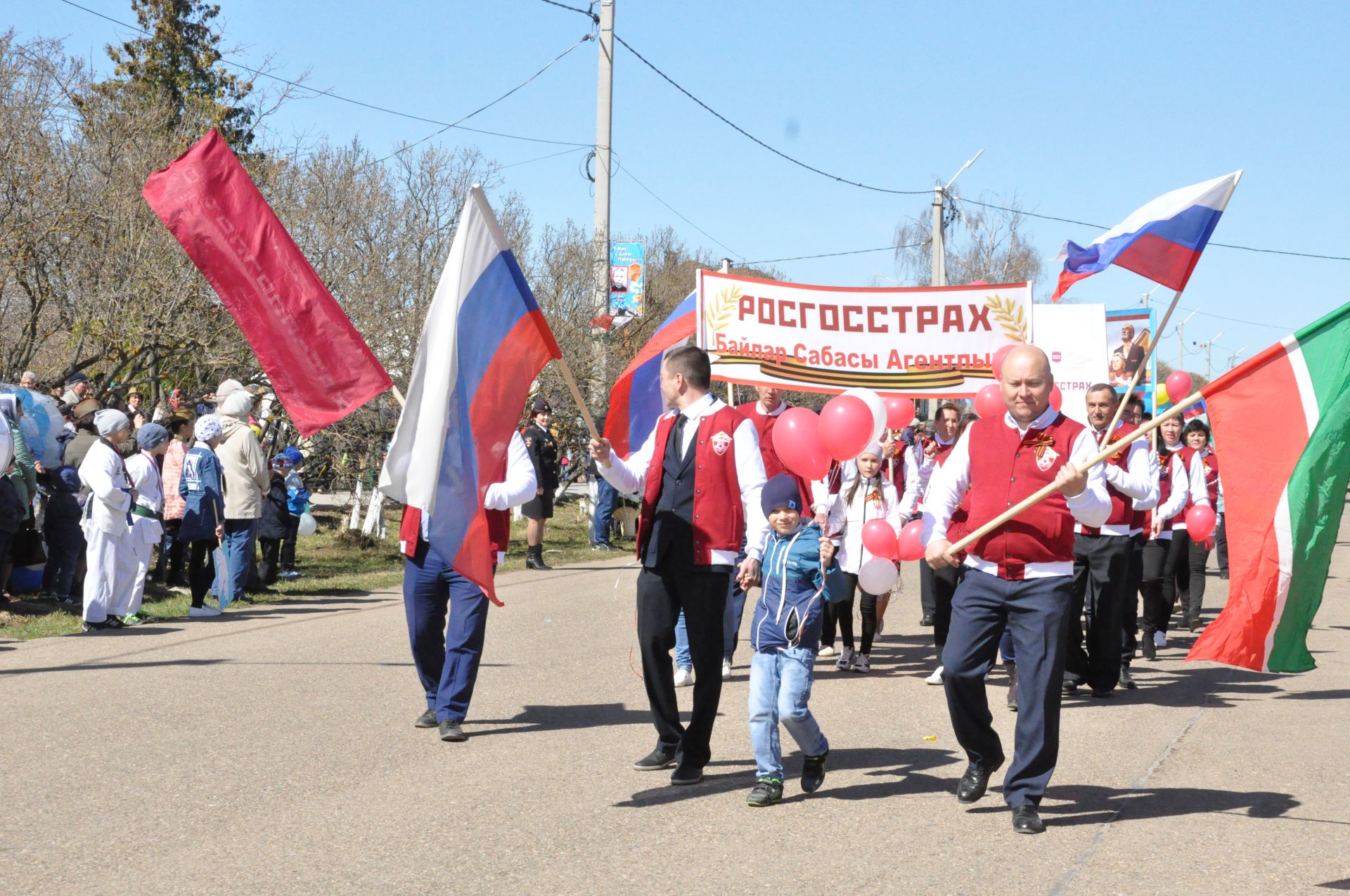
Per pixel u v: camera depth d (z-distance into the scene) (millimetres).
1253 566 5148
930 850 4656
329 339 6836
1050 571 4906
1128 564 7793
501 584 13906
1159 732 6797
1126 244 8672
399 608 11438
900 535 7449
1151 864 4504
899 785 5605
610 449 5781
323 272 16062
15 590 11297
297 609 11297
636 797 5344
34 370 14984
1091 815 5145
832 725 6918
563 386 20453
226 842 4652
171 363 14547
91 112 13977
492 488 6355
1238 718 7195
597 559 17438
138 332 13188
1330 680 8562
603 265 19969
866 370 9141
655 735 6508
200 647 9023
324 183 16750
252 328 6816
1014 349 5070
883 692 7934
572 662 8781
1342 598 13609
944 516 5223
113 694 7242
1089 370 11922
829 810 5180
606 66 19828
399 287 16938
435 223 18422
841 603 8578
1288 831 4918
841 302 9125
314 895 4113
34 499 10703
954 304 9094
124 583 9945
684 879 4297
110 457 9727
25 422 10398
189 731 6375
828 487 8336
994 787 5594
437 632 6594
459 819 4977
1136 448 7723
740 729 6762
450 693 6336
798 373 9062
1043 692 4875
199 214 6793
